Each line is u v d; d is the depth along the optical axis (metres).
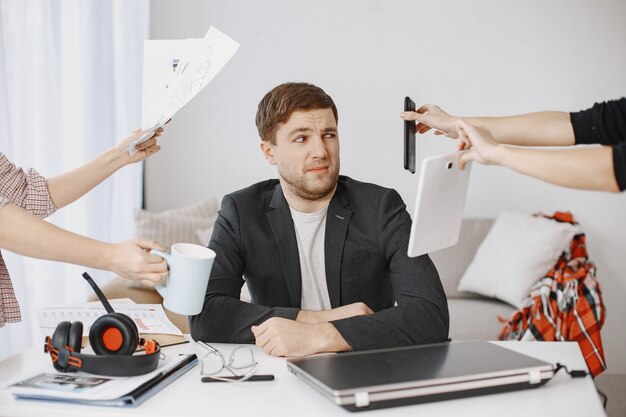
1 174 1.49
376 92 3.71
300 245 1.68
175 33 3.78
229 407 1.11
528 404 1.12
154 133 1.58
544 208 3.65
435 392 1.12
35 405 1.11
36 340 2.82
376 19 3.68
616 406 3.10
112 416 1.08
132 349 1.24
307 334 1.40
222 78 3.79
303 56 3.74
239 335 1.50
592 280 2.97
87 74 3.10
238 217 1.69
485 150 1.25
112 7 3.22
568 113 1.60
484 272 3.26
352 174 3.77
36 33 2.79
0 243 1.30
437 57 3.67
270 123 1.60
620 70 3.58
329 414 1.08
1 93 2.48
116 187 3.47
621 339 3.63
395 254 1.62
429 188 1.26
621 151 1.13
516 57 3.63
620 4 3.55
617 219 3.60
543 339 2.88
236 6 3.74
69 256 1.29
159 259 1.30
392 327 1.45
